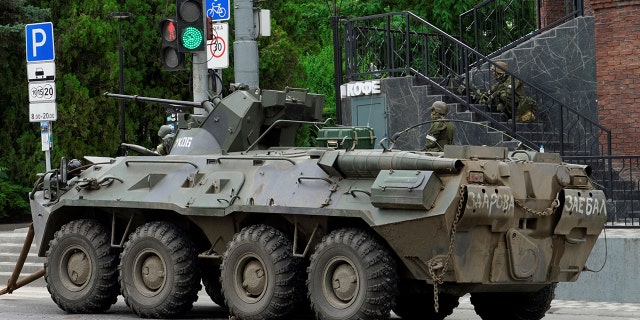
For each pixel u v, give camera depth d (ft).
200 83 96.48
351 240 67.46
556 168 69.97
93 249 80.89
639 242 87.40
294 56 202.08
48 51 100.99
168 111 139.95
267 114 80.59
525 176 68.18
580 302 88.79
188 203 75.72
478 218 64.80
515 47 124.47
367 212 66.74
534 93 120.67
